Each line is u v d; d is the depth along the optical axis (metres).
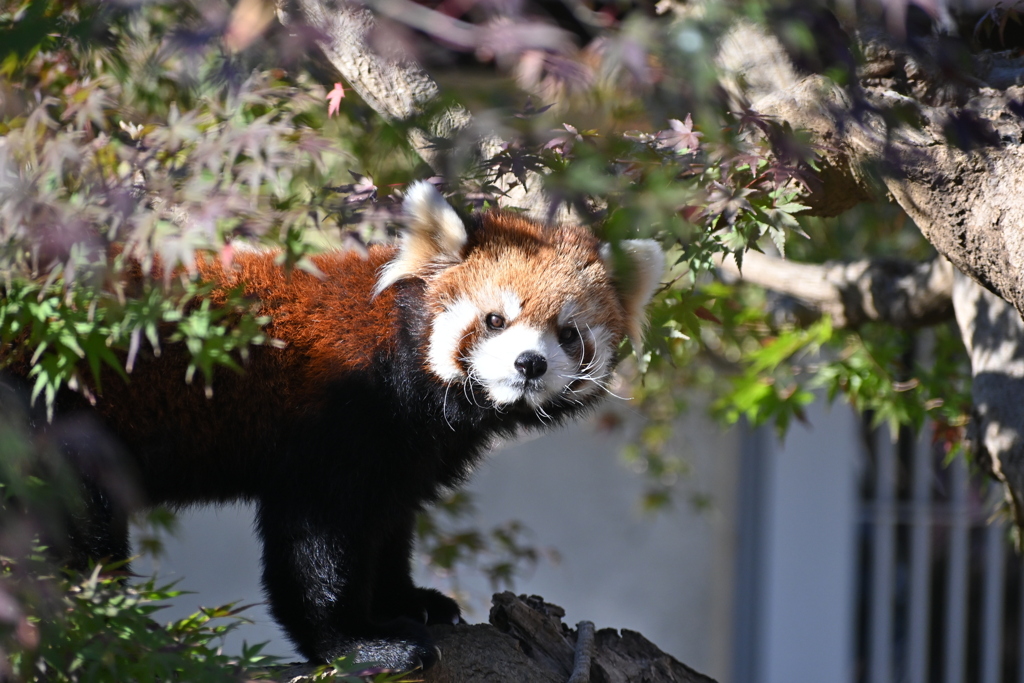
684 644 14.73
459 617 7.18
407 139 5.72
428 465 6.41
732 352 12.09
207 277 5.98
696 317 7.45
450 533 11.01
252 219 4.71
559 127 5.04
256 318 5.66
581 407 6.74
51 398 5.13
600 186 4.46
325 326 6.11
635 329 6.66
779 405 9.27
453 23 4.09
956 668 13.71
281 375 6.09
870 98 5.21
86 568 5.66
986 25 5.89
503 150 5.04
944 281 7.95
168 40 4.30
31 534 4.47
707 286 9.30
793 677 13.69
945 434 8.98
